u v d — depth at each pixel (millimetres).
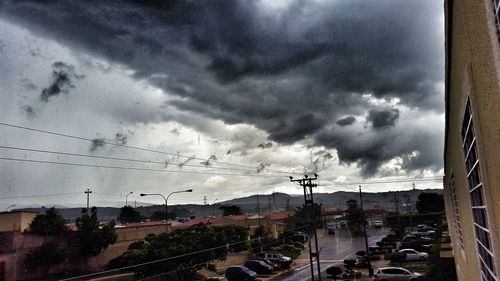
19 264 40875
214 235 40781
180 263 35969
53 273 43719
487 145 3566
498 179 3264
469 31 3727
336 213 122500
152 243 37188
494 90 2949
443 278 23297
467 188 6496
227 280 42562
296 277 43000
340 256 59219
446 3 4668
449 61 5809
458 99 5535
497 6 2742
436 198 96812
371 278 38812
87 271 47000
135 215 107188
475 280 7387
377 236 81688
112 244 50250
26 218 54500
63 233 45969
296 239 76500
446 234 38906
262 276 44719
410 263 43562
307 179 40156
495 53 2801
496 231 3682
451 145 9336
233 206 120000
